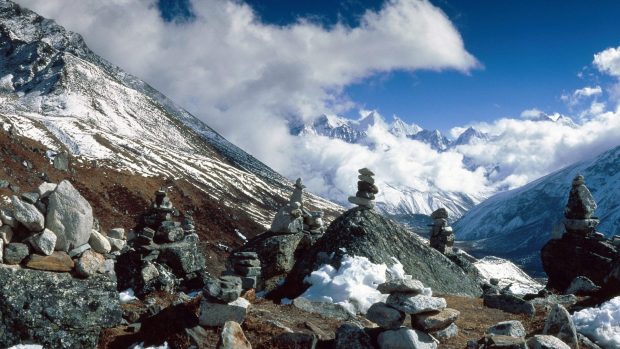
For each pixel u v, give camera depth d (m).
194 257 26.02
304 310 17.58
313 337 13.28
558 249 30.06
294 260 26.30
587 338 15.71
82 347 12.02
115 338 13.98
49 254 12.11
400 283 13.52
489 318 19.05
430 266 25.28
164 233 26.03
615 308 16.88
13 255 11.66
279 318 15.51
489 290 26.00
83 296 12.23
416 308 13.23
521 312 20.17
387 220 26.14
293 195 28.06
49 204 12.55
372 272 21.05
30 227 12.21
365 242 23.80
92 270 12.61
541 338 13.43
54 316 11.62
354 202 26.33
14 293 11.36
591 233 29.67
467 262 29.25
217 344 12.80
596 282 27.34
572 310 20.14
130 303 21.06
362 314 18.83
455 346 14.62
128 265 24.08
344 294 19.62
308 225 28.55
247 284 20.86
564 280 29.33
